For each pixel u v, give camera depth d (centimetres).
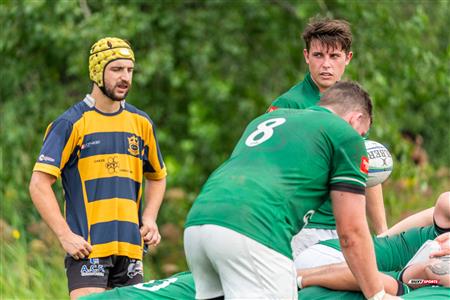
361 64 3350
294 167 1419
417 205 3612
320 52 1902
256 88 3819
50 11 3206
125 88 1784
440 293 1622
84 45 3173
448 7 3747
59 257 2692
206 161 3759
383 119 3284
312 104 1903
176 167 3419
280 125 1467
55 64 3441
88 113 1786
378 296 1452
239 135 3759
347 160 1431
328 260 1731
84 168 1773
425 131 4472
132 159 1811
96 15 3136
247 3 3581
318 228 1827
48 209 1741
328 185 1449
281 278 1395
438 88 3453
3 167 3073
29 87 3441
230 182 1420
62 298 2502
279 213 1398
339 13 3428
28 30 3275
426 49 3506
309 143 1431
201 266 1451
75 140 1767
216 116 3744
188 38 3553
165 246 3466
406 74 3394
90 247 1748
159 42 3450
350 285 1623
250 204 1389
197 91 3559
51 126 1778
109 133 1791
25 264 2542
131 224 1794
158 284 1692
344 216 1433
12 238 2677
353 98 1516
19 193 2980
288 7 3625
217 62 3759
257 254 1379
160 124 3709
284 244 1402
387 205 3503
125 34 3170
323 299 1631
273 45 3762
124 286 1789
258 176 1412
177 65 3622
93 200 1770
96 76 1777
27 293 2452
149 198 1897
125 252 1784
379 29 3397
